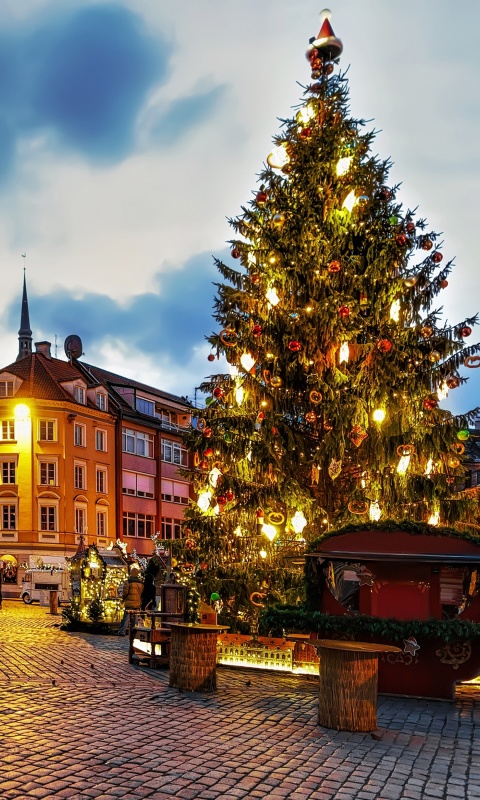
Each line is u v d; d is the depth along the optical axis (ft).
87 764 19.69
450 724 26.21
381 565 32.27
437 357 41.14
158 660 38.83
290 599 43.83
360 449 44.32
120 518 161.58
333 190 46.16
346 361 44.14
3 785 17.65
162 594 42.19
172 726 24.41
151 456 175.63
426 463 44.14
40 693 30.04
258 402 46.21
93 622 61.82
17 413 146.61
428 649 31.04
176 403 187.42
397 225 44.70
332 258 45.01
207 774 19.21
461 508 42.55
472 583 31.40
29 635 57.93
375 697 24.95
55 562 143.43
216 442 44.98
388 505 42.80
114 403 166.30
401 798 18.03
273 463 44.91
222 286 49.90
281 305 46.32
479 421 112.68
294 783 18.79
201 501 45.98
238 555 46.03
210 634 31.63
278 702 29.32
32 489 145.48
